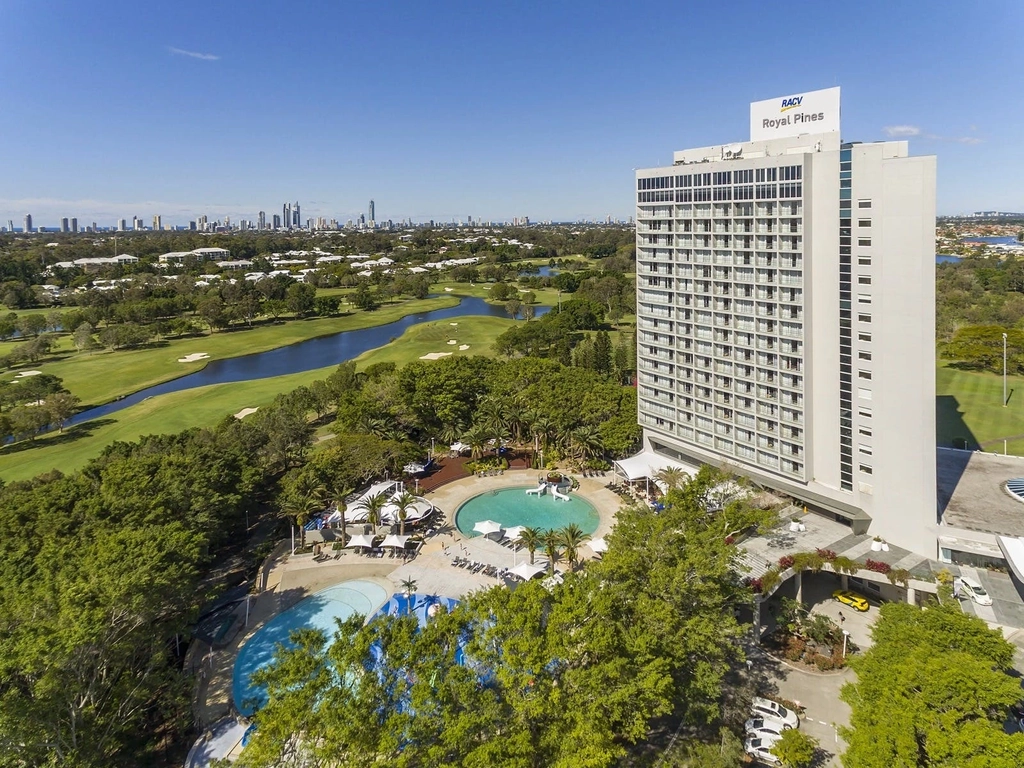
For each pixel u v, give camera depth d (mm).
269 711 34938
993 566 60750
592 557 72812
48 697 39125
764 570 60406
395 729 32719
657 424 92375
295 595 67438
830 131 68750
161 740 47938
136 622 47094
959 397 124375
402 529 77438
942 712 35438
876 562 60875
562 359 162500
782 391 72125
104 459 83062
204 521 67375
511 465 102125
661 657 40469
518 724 35281
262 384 151750
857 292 63938
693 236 81312
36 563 52562
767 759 44125
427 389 111500
